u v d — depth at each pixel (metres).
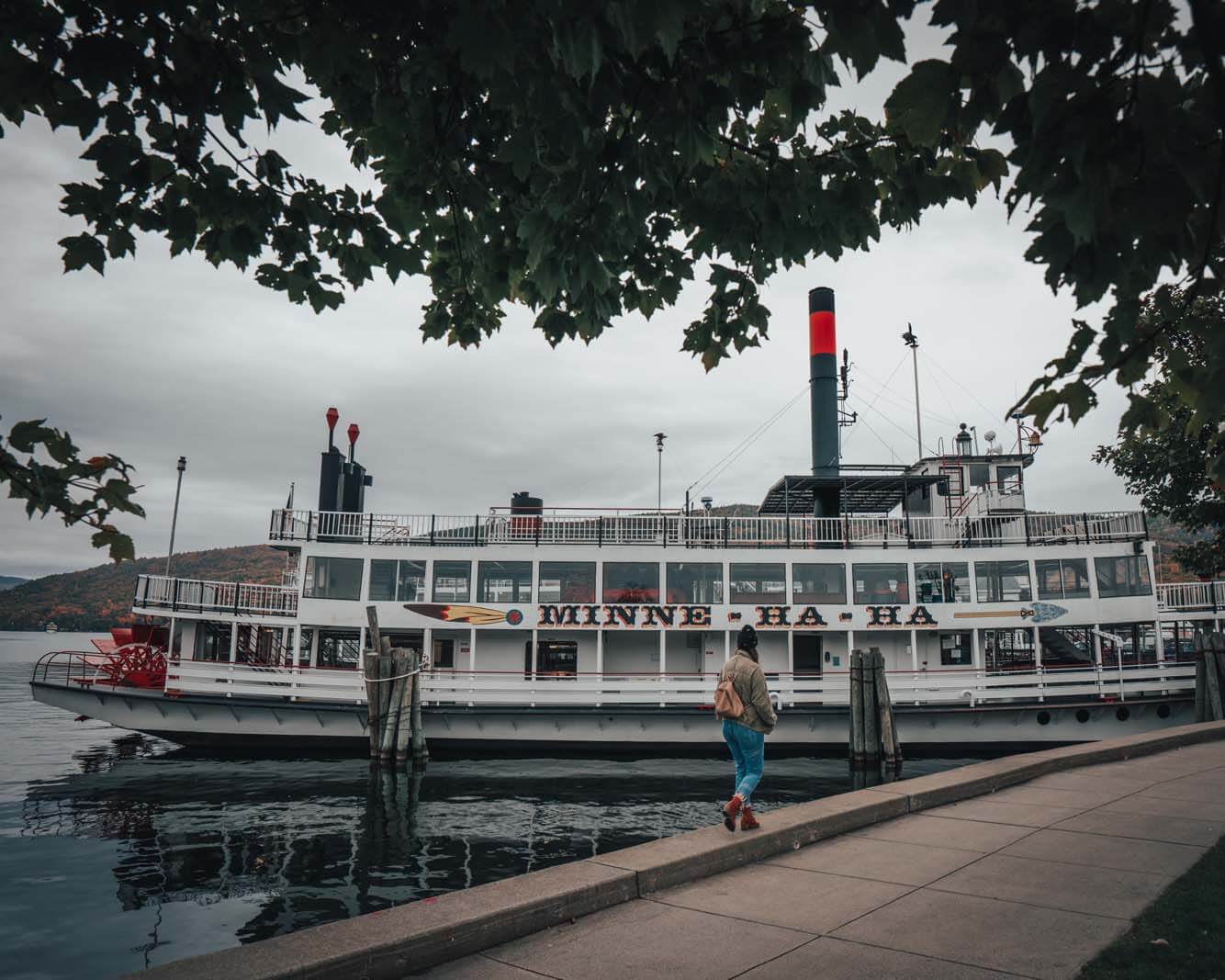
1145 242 2.95
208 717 23.66
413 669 22.56
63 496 3.56
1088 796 9.12
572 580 24.98
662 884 5.80
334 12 4.68
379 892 11.91
